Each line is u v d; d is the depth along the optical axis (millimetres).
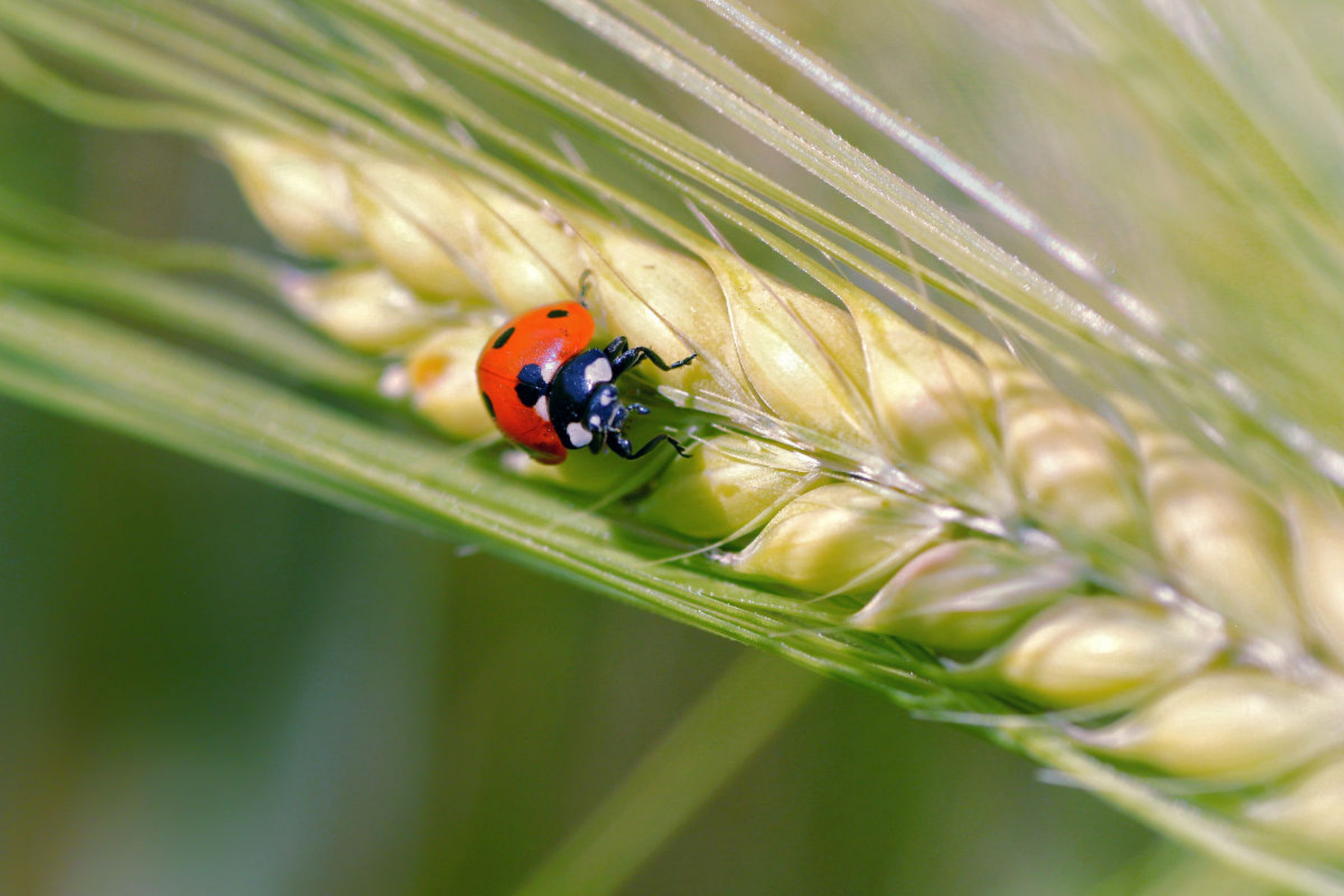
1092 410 146
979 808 175
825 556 143
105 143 177
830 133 137
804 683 167
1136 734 141
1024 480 142
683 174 139
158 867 184
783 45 138
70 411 147
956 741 175
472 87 154
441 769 183
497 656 183
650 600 141
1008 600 142
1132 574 141
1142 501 142
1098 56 143
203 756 187
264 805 186
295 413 148
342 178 152
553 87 138
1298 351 141
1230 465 143
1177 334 137
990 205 137
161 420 147
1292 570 141
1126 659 140
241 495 186
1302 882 138
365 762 185
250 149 153
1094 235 148
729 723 167
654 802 167
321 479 147
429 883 182
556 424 146
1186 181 145
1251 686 140
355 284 154
